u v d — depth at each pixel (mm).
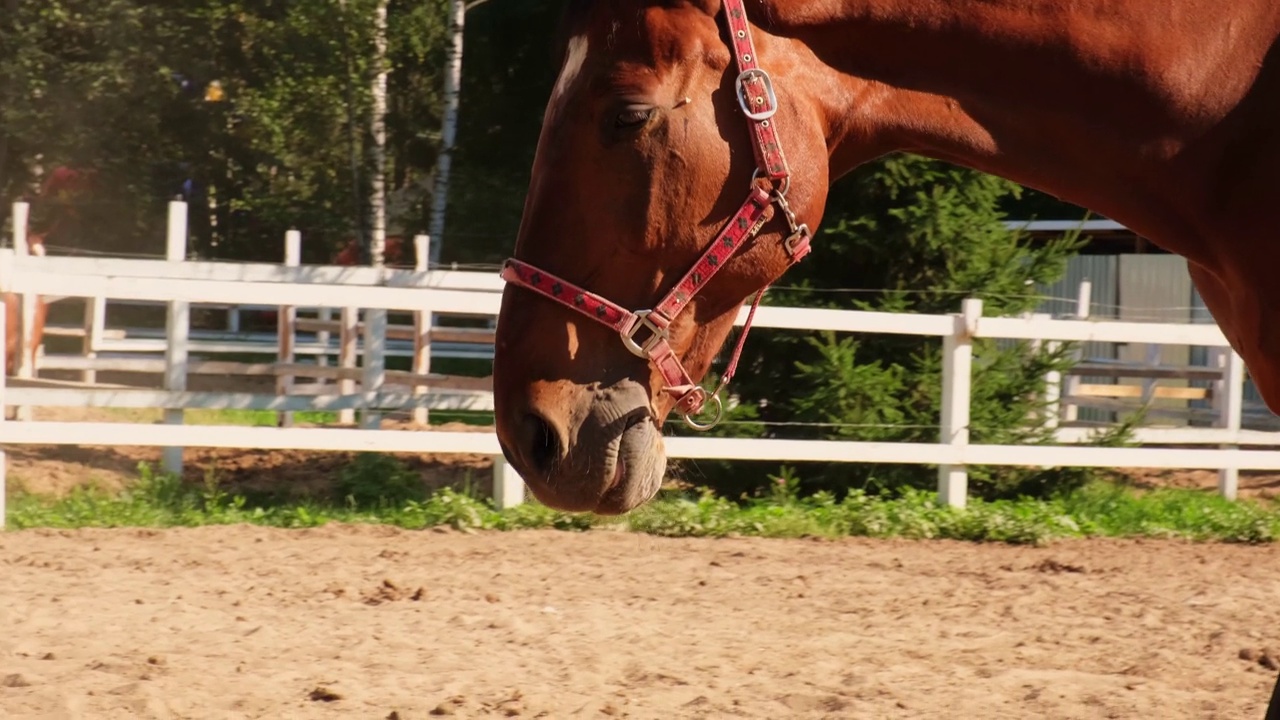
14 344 12219
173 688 5242
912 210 10281
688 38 3094
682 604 7105
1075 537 9633
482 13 29297
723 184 3092
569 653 6008
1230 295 3320
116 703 4992
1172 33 3160
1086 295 14719
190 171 27156
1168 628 6762
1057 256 11102
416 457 12516
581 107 3117
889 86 3287
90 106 25312
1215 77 3146
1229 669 5945
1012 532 9406
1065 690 5484
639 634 6387
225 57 25344
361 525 9055
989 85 3250
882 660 6016
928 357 10594
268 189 25828
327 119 21938
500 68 29703
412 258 26594
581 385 3096
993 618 6941
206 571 7609
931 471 10773
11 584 7129
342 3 20875
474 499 9914
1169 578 8156
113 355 17172
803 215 3148
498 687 5414
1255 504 11281
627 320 3072
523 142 28703
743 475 10703
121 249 27297
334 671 5605
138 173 26281
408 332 14367
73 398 9438
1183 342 10789
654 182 3059
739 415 10586
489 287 12914
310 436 9336
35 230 26484
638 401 3107
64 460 11539
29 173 26922
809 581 7781
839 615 6945
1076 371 12250
